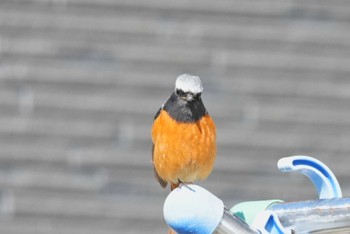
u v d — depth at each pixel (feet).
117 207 42.52
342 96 45.93
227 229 16.65
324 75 46.50
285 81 46.11
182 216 16.48
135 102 45.01
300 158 19.89
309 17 48.26
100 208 42.50
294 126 44.86
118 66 45.96
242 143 44.11
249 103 45.37
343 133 44.75
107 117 44.65
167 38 46.83
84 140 44.09
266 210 18.30
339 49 47.37
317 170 19.83
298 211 18.03
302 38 47.44
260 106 45.21
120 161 43.65
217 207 16.62
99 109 44.80
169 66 46.11
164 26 47.21
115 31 46.85
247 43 47.01
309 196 42.80
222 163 43.47
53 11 47.09
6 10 46.75
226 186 42.83
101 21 47.01
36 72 45.39
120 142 44.16
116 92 45.29
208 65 46.34
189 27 47.21
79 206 42.42
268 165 43.73
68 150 43.78
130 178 43.32
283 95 45.73
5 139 43.78
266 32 47.44
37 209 42.27
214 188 42.75
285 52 46.98
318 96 45.85
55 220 42.09
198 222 16.48
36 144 43.80
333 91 46.01
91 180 43.21
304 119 45.09
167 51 46.37
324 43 47.39
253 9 48.03
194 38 46.93
